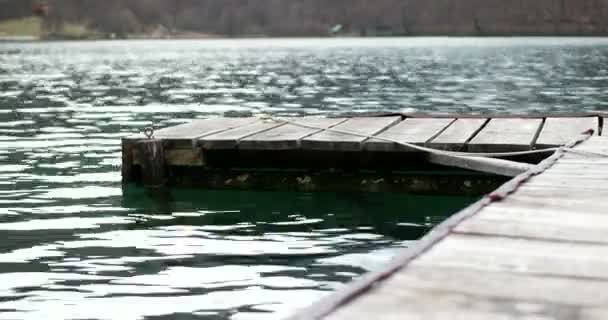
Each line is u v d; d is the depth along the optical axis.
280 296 5.95
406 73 42.34
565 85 31.59
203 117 20.84
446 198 9.70
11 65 61.97
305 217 8.68
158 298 5.90
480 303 3.00
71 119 20.36
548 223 4.40
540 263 3.56
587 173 6.65
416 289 3.16
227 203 9.41
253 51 98.69
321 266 6.76
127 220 8.54
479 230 4.22
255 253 7.17
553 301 3.03
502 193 5.37
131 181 10.41
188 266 6.76
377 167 10.03
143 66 58.28
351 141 9.61
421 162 9.94
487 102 24.22
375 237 7.79
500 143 9.42
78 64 63.50
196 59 72.31
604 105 22.80
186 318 5.47
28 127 18.34
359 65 53.66
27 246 7.47
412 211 8.99
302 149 9.81
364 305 2.96
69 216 8.76
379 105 23.61
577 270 3.45
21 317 5.50
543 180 6.20
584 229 4.25
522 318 2.83
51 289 6.14
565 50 83.38
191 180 10.27
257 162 10.30
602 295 3.10
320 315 2.84
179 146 10.16
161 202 9.45
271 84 35.38
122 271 6.62
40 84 37.41
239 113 21.89
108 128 18.09
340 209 9.08
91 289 6.14
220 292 6.04
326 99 26.31
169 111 22.80
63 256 7.11
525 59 60.12
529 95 26.75
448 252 3.74
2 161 12.82
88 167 12.13
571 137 9.80
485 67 48.09
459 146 9.55
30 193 10.10
